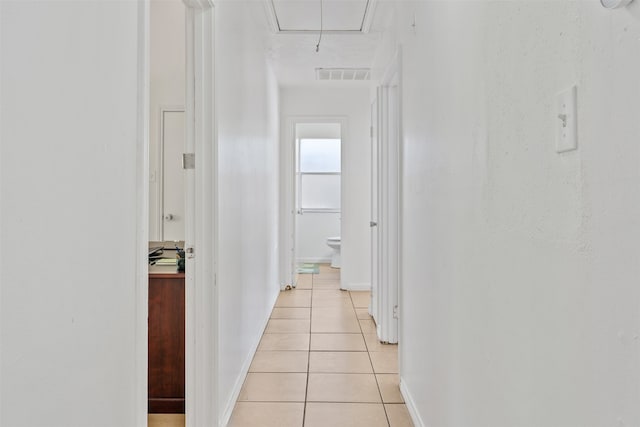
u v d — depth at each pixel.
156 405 2.16
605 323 0.65
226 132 2.06
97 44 0.87
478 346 1.20
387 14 2.92
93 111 0.86
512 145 0.98
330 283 5.37
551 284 0.81
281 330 3.48
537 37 0.86
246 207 2.64
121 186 0.97
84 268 0.83
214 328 1.80
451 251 1.46
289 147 4.95
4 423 0.63
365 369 2.69
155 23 2.87
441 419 1.59
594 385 0.68
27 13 0.68
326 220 7.14
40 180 0.71
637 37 0.58
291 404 2.23
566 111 0.75
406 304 2.30
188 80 1.79
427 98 1.82
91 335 0.85
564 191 0.77
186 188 1.79
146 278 1.08
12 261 0.65
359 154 4.92
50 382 0.73
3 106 0.63
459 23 1.37
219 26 1.91
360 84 4.78
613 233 0.63
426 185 1.84
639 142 0.58
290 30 3.26
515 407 0.96
